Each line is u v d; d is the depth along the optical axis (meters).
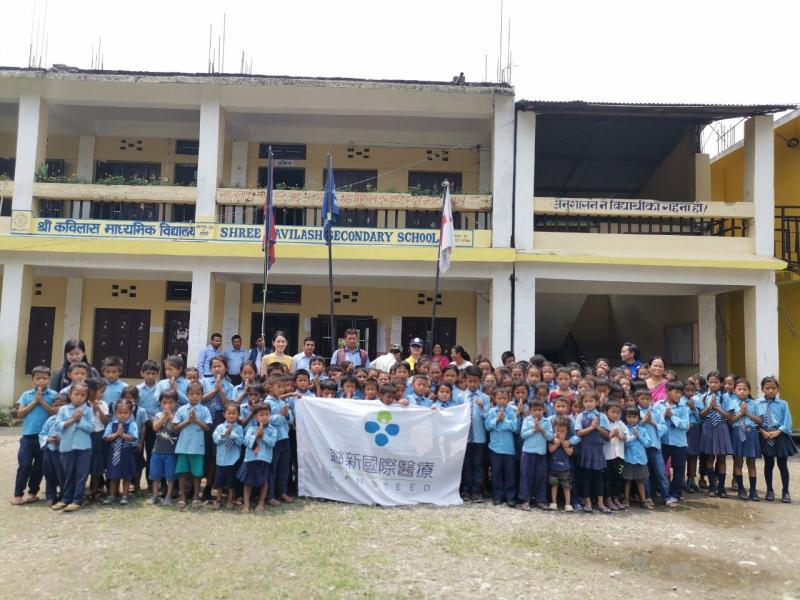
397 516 6.38
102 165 14.66
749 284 11.73
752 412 7.74
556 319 16.12
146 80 11.87
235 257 11.96
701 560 5.35
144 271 12.55
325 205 10.05
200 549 5.21
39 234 12.04
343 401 7.13
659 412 7.43
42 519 6.00
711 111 11.45
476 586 4.61
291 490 7.35
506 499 7.00
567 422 6.81
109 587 4.45
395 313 14.67
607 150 14.79
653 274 11.75
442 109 12.45
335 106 12.45
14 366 11.84
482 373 7.76
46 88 12.34
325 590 4.45
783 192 13.89
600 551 5.48
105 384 6.72
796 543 5.91
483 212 12.42
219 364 7.07
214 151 12.21
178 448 6.43
